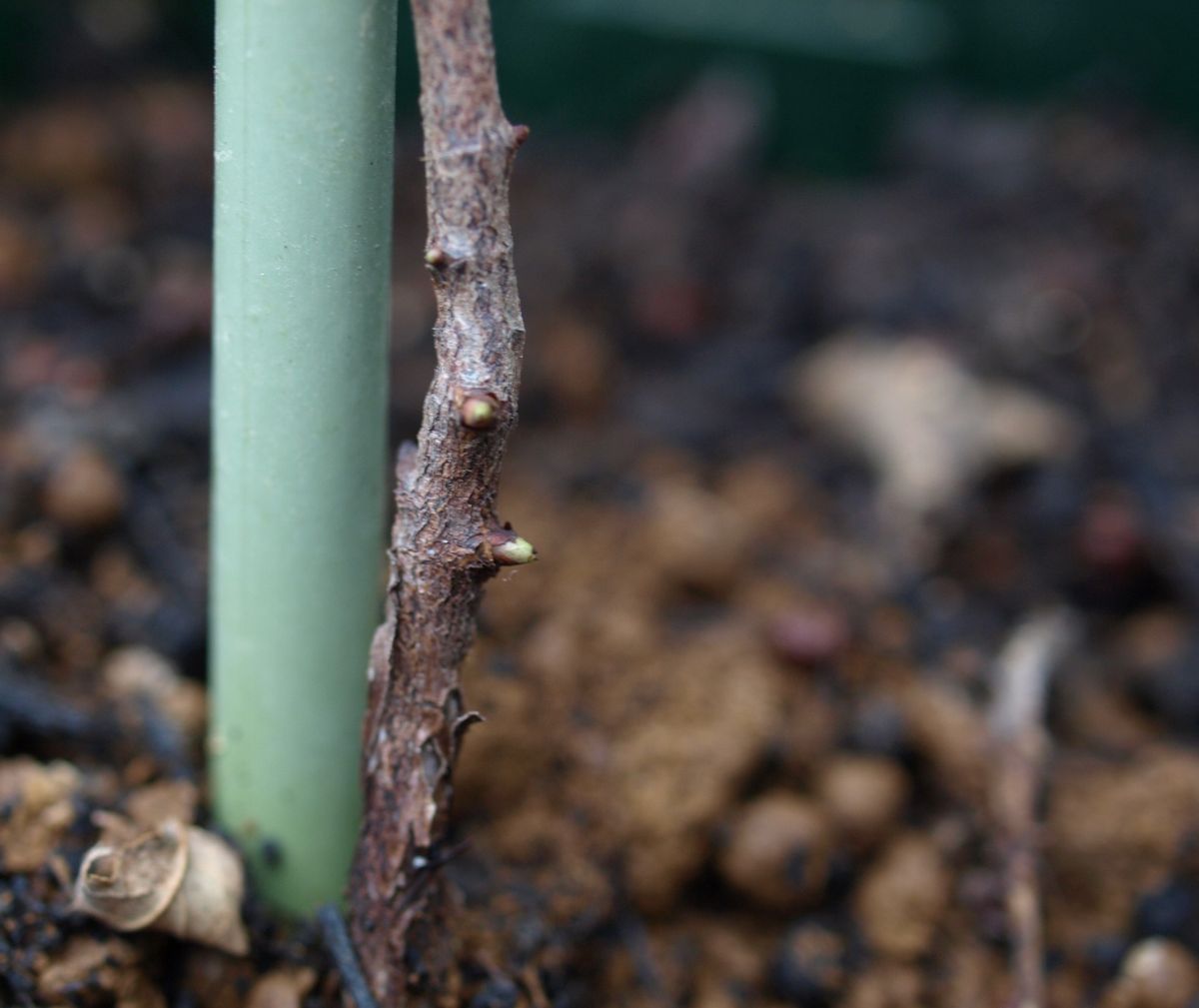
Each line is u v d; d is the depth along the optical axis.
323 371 0.13
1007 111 0.34
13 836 0.14
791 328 0.27
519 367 0.12
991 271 0.28
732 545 0.19
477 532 0.13
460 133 0.12
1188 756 0.18
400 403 0.21
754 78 0.33
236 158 0.13
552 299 0.26
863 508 0.22
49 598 0.17
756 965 0.16
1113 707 0.19
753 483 0.22
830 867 0.16
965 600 0.20
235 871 0.14
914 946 0.16
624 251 0.28
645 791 0.16
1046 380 0.25
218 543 0.14
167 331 0.22
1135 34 0.34
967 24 0.34
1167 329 0.27
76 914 0.14
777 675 0.18
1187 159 0.33
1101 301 0.28
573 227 0.29
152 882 0.14
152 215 0.27
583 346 0.25
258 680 0.14
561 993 0.15
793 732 0.17
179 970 0.14
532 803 0.16
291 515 0.14
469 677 0.17
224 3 0.13
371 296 0.13
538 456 0.22
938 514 0.21
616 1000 0.16
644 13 0.33
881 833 0.17
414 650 0.13
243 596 0.14
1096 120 0.33
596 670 0.17
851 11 0.34
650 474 0.22
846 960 0.16
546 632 0.17
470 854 0.16
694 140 0.32
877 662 0.19
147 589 0.18
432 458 0.13
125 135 0.29
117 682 0.16
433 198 0.12
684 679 0.17
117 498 0.18
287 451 0.13
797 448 0.24
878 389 0.23
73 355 0.22
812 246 0.29
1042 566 0.21
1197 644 0.20
